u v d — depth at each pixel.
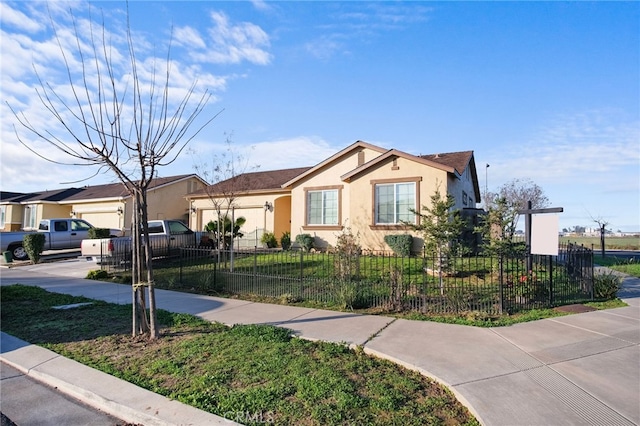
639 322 6.51
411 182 15.20
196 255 13.19
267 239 19.39
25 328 6.88
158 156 6.11
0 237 19.00
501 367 4.59
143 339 6.07
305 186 18.31
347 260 9.17
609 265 15.35
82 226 21.08
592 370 4.48
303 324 6.67
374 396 4.00
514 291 7.79
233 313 7.65
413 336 5.82
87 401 4.30
